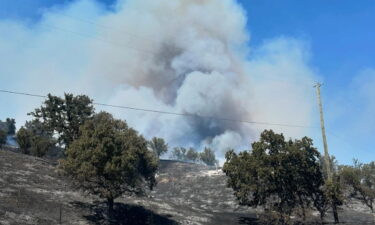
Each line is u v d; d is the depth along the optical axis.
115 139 38.09
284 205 45.03
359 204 64.81
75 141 38.69
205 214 53.03
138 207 47.12
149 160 49.81
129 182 38.03
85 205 41.75
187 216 48.22
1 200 35.09
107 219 38.47
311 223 44.97
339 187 42.78
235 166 47.97
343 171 61.28
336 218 43.28
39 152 68.75
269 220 44.81
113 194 36.78
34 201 37.69
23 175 48.16
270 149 44.75
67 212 37.31
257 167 43.31
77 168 36.53
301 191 44.72
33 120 60.09
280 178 43.41
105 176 36.88
